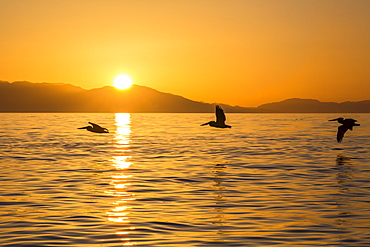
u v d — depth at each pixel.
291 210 22.69
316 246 17.16
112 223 20.17
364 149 55.03
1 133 86.00
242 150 53.19
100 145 60.16
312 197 25.78
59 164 40.22
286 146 58.88
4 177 32.62
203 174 34.19
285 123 152.50
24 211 22.31
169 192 27.17
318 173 34.88
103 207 23.20
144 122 164.50
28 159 44.09
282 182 30.69
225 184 29.94
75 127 114.38
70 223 20.14
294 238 18.12
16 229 19.19
